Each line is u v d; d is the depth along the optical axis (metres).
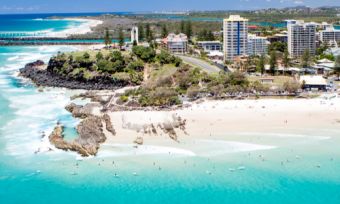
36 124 169.75
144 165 128.75
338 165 127.62
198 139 147.38
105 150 139.88
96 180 120.75
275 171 124.19
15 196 113.69
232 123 162.00
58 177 123.06
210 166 127.31
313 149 138.88
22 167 129.62
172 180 119.69
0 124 169.62
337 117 167.88
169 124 156.88
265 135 151.00
